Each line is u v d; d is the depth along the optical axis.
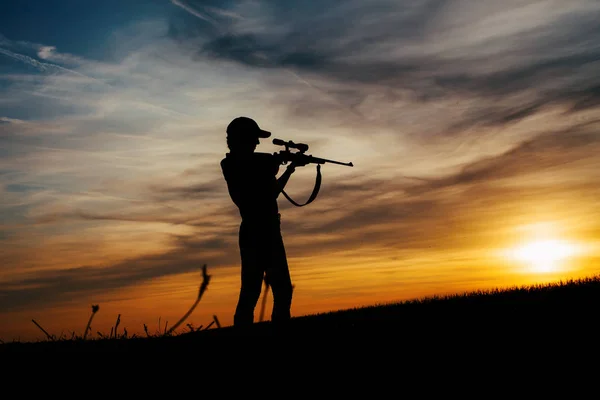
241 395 4.33
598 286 9.16
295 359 5.19
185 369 4.72
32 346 5.50
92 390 4.30
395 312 8.29
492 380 4.75
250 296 6.06
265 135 6.50
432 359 5.34
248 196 6.28
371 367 5.08
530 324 6.61
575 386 4.48
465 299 9.52
